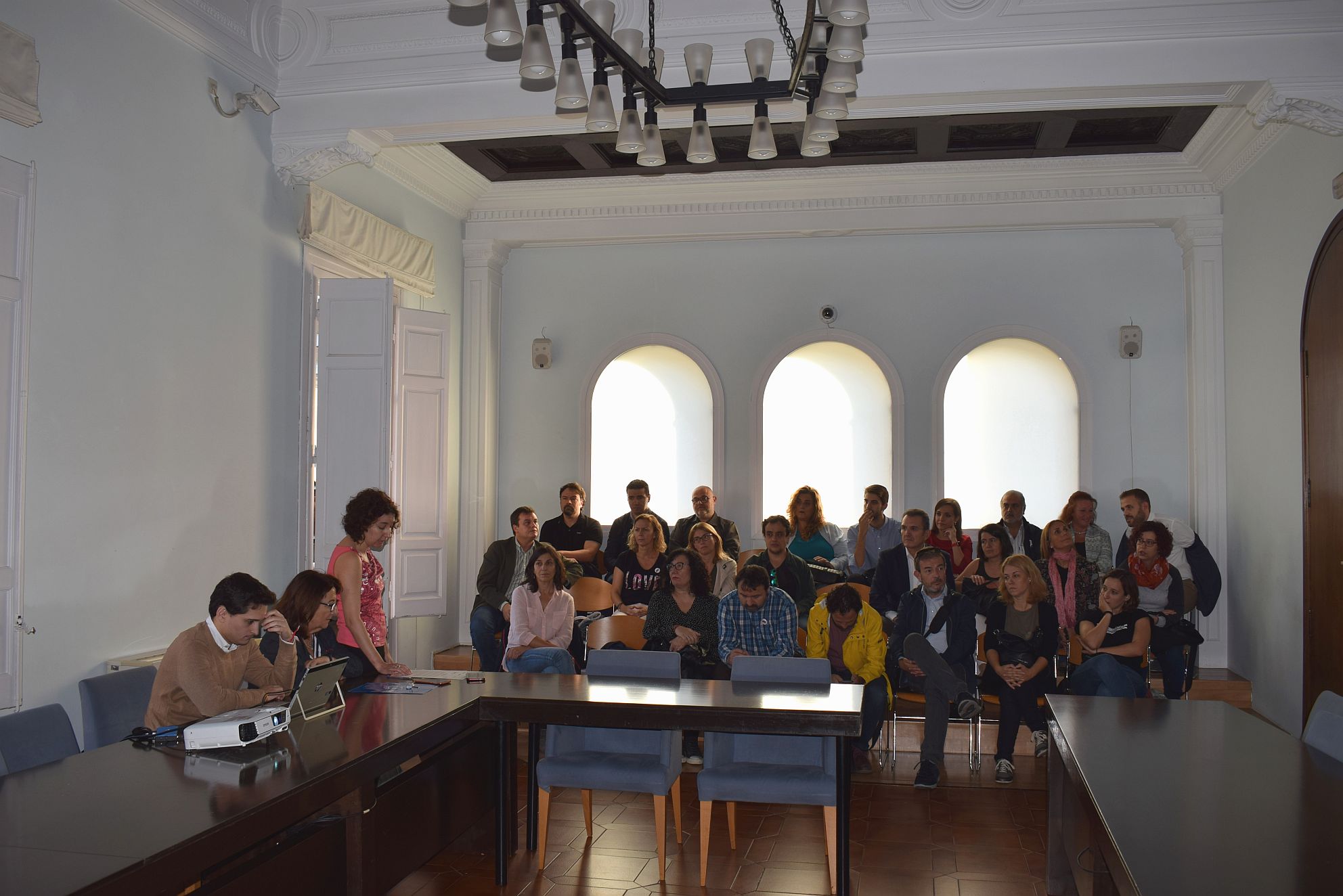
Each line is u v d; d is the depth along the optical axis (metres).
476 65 6.13
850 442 9.59
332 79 6.29
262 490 6.27
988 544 6.86
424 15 6.20
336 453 6.61
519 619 6.25
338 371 6.64
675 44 5.91
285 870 3.07
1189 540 7.16
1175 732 3.86
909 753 6.49
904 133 7.44
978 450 9.34
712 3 5.87
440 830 4.15
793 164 8.20
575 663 6.84
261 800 2.86
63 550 4.78
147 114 5.32
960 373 9.38
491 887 4.25
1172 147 7.76
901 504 8.71
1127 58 5.56
